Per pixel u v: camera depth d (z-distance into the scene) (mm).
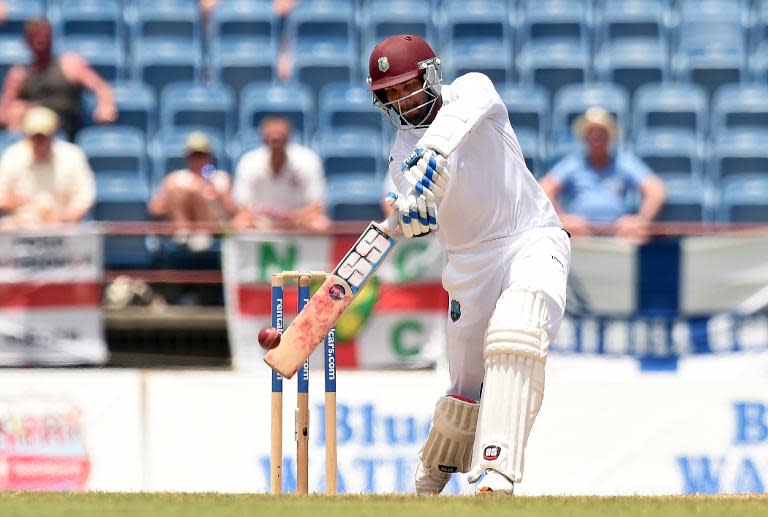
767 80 42375
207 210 33750
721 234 30188
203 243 31094
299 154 33781
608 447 30000
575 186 33562
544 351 16250
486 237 16812
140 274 30922
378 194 37156
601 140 33531
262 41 42906
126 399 29844
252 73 42188
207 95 40688
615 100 40531
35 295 30125
